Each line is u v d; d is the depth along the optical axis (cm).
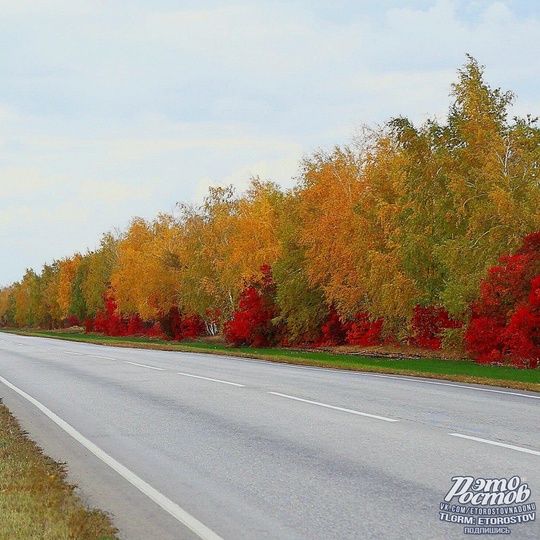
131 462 1350
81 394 2511
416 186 4522
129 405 2172
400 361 4200
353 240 5294
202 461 1338
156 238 10694
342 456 1328
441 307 4669
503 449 1332
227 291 7931
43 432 1714
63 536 876
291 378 2970
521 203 4059
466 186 4297
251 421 1786
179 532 910
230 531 906
